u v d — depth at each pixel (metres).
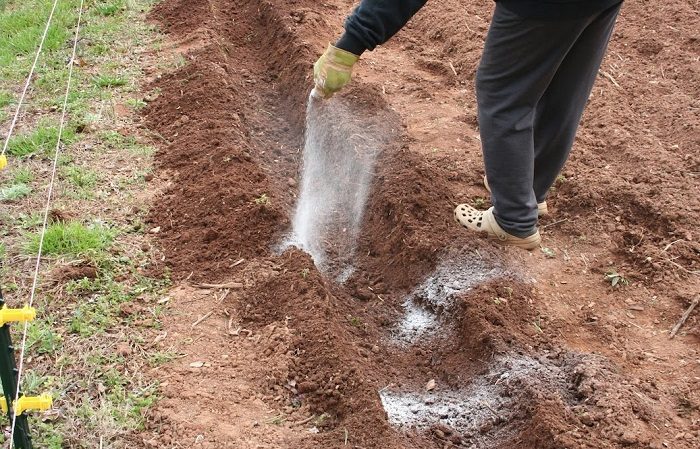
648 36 6.02
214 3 6.50
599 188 4.86
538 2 3.96
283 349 4.11
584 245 4.66
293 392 4.01
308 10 6.25
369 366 4.23
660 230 4.71
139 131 5.23
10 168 4.95
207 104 5.35
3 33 6.13
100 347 4.11
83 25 6.16
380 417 3.88
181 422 3.87
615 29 6.15
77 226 4.55
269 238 4.62
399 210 4.73
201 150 5.04
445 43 6.12
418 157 5.03
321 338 4.12
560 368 4.12
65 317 4.21
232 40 6.19
